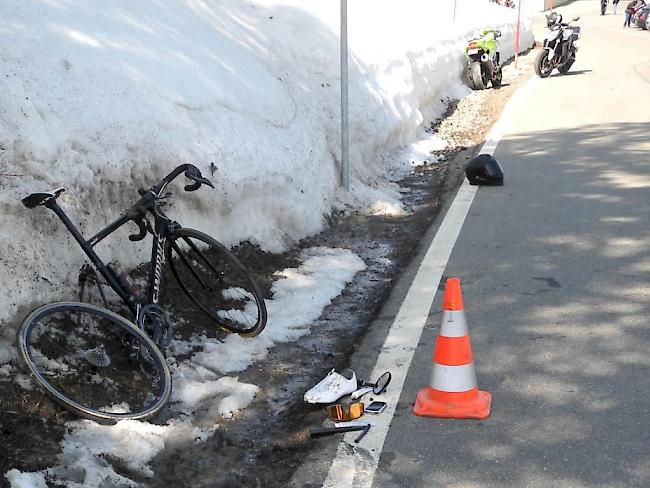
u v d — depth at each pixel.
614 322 4.73
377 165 9.19
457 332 3.76
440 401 3.76
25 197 4.04
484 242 6.48
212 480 3.35
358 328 5.00
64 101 4.71
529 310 4.98
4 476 3.05
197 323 4.81
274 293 5.47
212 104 6.13
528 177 8.70
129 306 4.23
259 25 9.08
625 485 3.12
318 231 6.86
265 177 6.25
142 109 5.26
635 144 10.02
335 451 3.50
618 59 20.78
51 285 4.11
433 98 13.39
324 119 8.17
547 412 3.72
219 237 5.66
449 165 9.75
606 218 6.95
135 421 3.65
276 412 3.99
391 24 12.93
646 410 3.69
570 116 12.48
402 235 6.94
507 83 17.50
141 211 4.40
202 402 4.02
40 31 5.10
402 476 3.27
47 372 3.74
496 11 24.61
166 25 6.72
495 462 3.33
